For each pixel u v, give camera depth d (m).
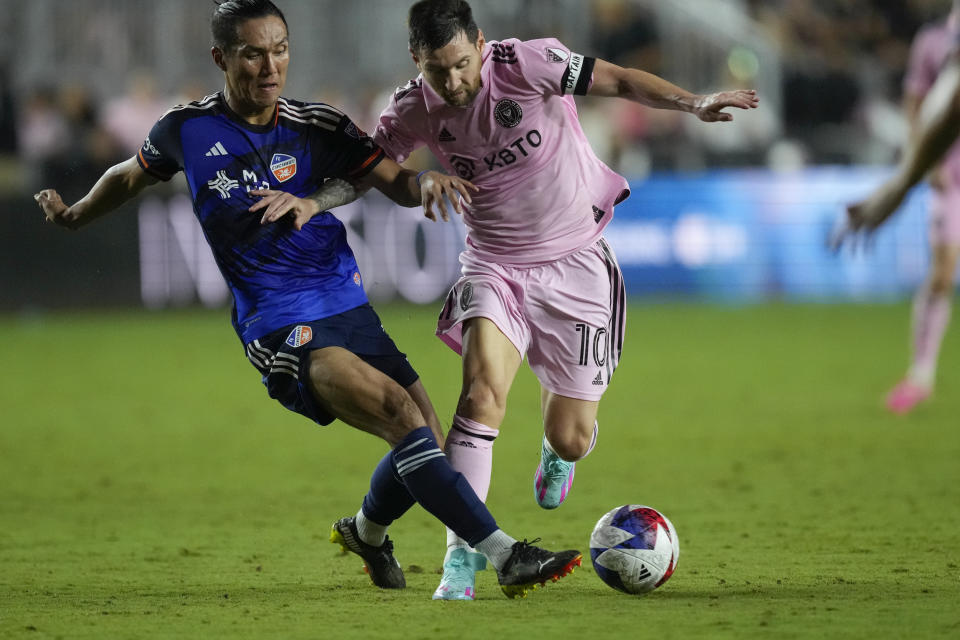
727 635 14.28
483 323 18.92
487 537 16.72
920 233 81.56
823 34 91.50
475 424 18.09
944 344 61.31
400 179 18.73
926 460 30.66
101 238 72.12
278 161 18.14
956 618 15.05
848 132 85.94
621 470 30.08
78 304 72.25
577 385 19.73
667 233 78.75
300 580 18.95
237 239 18.03
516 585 16.53
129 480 29.64
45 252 71.88
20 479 29.89
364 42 81.06
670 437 35.22
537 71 18.69
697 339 62.34
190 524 24.20
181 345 61.94
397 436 17.05
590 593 17.45
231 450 34.34
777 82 86.38
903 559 19.64
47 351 59.94
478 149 19.08
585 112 80.88
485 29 82.25
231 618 15.80
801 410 40.06
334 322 18.06
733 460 31.20
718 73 85.50
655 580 17.02
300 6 80.00
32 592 18.02
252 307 18.20
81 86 78.12
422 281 72.12
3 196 71.56
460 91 17.89
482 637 14.35
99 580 19.00
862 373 49.19
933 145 17.33
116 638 14.67
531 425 38.69
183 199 72.62
